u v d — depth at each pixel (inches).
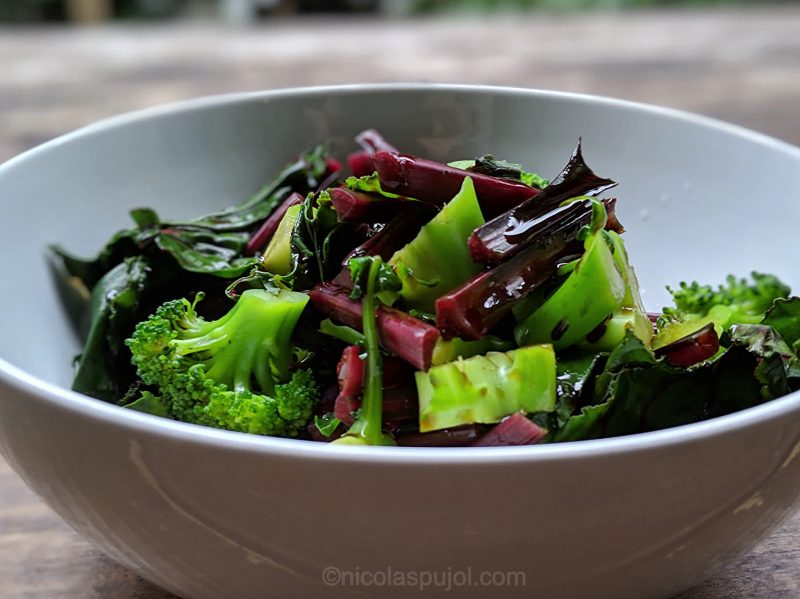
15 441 11.0
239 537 10.3
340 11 63.4
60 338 15.3
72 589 13.2
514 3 62.9
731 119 27.6
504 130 17.6
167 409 13.4
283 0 59.7
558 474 9.5
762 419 9.9
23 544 14.0
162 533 10.7
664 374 12.0
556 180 12.9
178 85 32.1
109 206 16.6
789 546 13.4
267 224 15.4
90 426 10.1
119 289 15.1
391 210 13.1
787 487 10.8
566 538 10.0
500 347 12.3
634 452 9.6
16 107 29.8
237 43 38.8
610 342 12.7
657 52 35.9
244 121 17.7
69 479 10.8
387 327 11.9
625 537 10.2
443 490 9.5
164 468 10.0
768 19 42.4
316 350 13.1
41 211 15.6
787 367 12.4
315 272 13.3
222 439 9.7
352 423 12.0
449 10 63.0
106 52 37.4
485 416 11.6
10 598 13.1
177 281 15.2
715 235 16.6
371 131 17.4
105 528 11.1
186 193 17.4
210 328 13.4
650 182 17.1
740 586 12.8
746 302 15.5
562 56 35.4
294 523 10.0
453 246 12.6
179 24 67.3
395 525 9.8
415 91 17.7
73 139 16.2
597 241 12.3
